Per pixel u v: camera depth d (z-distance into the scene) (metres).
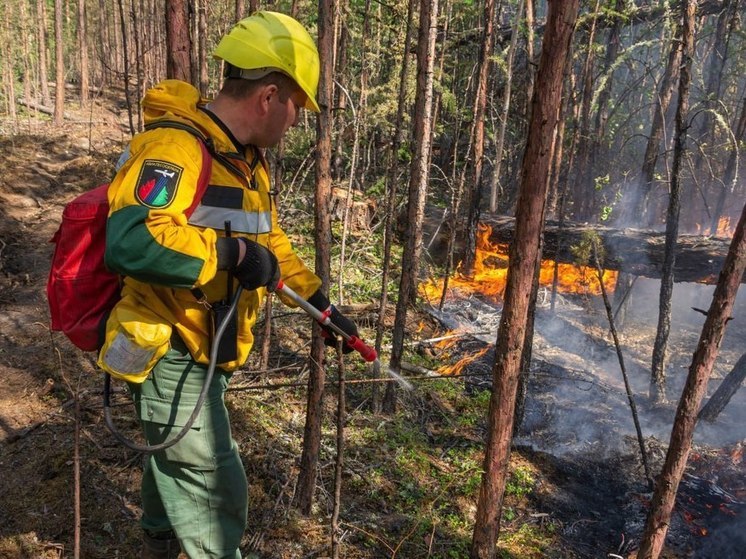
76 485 2.31
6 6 18.69
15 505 3.46
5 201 10.61
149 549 2.20
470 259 9.40
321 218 3.18
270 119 1.78
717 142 10.62
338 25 9.54
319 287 2.11
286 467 4.07
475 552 2.72
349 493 4.07
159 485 1.90
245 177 1.75
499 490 2.62
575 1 1.98
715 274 7.57
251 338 1.93
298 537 3.49
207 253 1.55
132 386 1.82
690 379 2.61
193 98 1.72
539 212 2.21
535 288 4.87
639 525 4.29
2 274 7.71
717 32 9.36
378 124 9.20
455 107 9.00
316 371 3.42
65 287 1.71
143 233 1.47
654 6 8.88
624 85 11.83
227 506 1.97
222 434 1.92
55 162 13.65
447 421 5.44
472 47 11.85
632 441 5.45
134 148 1.63
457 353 7.04
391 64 9.34
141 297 1.68
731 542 4.15
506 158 12.55
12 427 4.25
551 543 4.04
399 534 3.77
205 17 8.19
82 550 3.12
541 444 5.32
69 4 26.22
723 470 5.05
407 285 4.89
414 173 4.76
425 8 4.82
